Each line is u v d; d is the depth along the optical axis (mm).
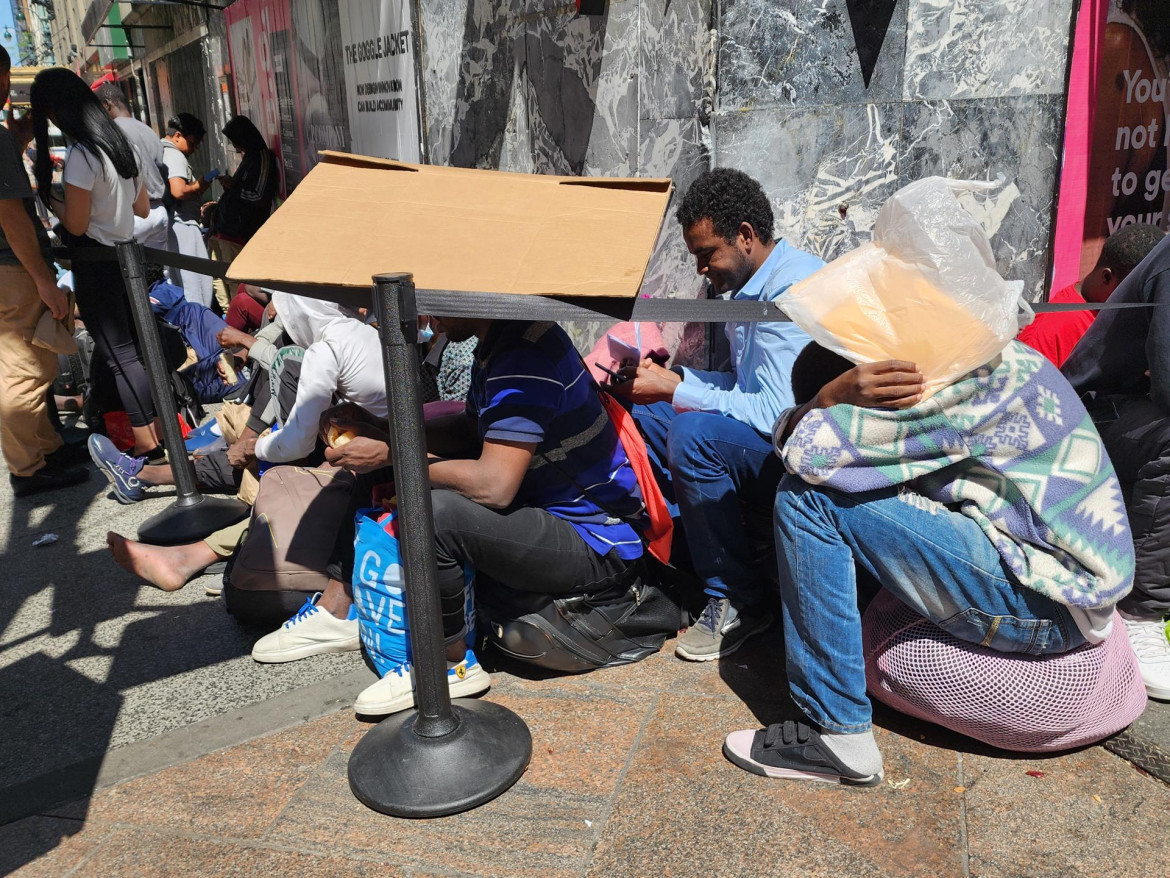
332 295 1877
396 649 2479
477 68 4984
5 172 3889
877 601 2254
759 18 3201
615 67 3775
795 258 2723
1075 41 3438
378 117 6406
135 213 4781
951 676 2061
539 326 2277
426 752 2121
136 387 4551
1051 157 3574
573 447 2373
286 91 8625
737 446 2559
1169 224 3900
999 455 1905
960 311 1830
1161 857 1852
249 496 3752
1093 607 1903
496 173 2365
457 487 2281
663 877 1851
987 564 1921
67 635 3023
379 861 1924
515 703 2482
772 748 2139
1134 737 2160
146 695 2629
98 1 13617
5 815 2117
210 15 11273
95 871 1935
